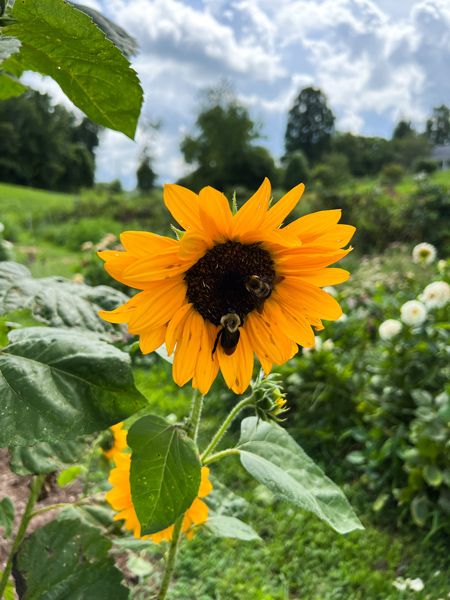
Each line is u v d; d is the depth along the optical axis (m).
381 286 0.90
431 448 0.52
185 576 0.44
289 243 0.19
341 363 0.76
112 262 0.19
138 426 0.19
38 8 0.13
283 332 0.22
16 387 0.17
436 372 0.64
